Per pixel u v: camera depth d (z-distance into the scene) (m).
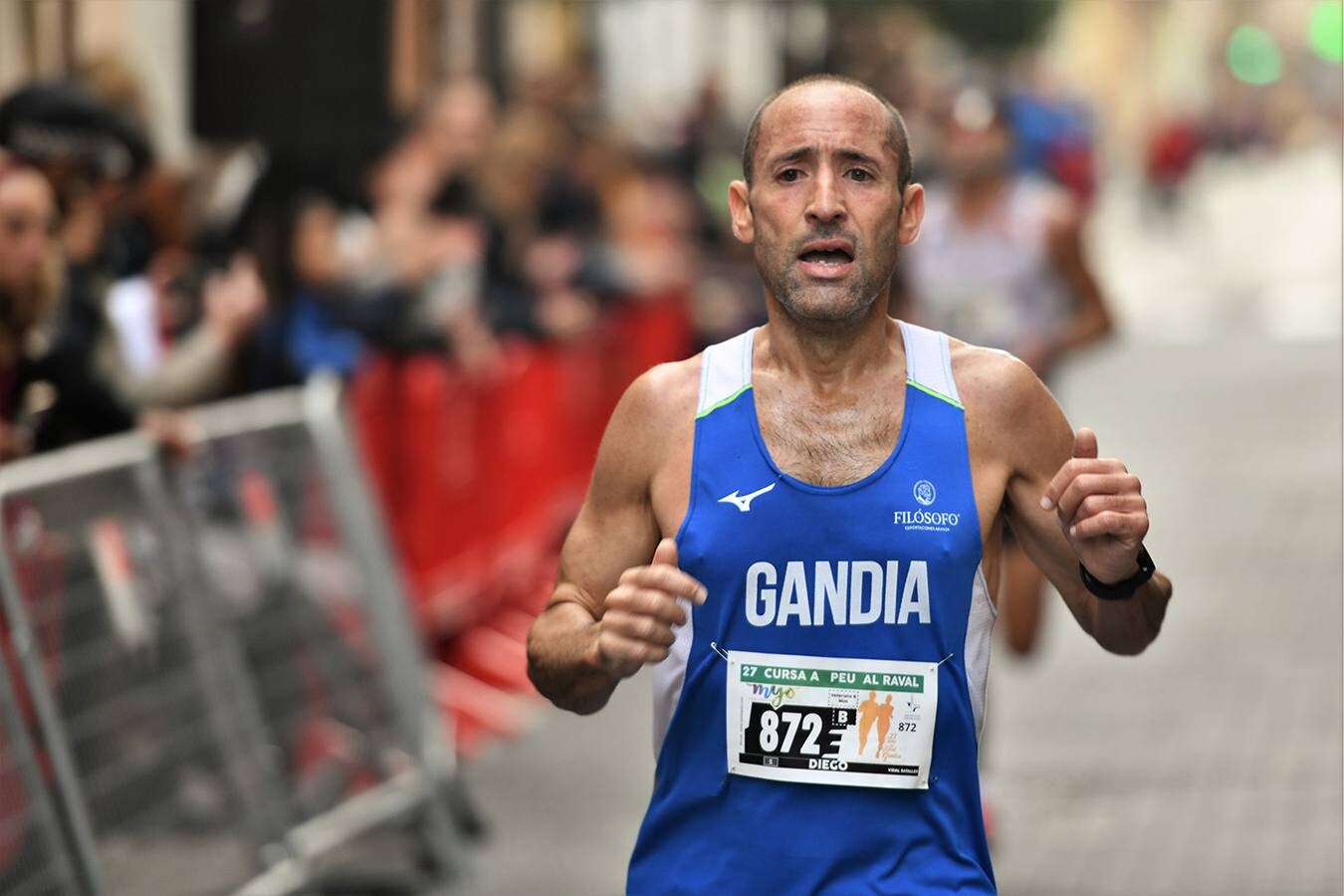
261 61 17.84
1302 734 17.14
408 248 19.61
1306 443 34.22
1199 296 66.88
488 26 33.53
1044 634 21.14
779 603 7.63
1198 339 53.09
